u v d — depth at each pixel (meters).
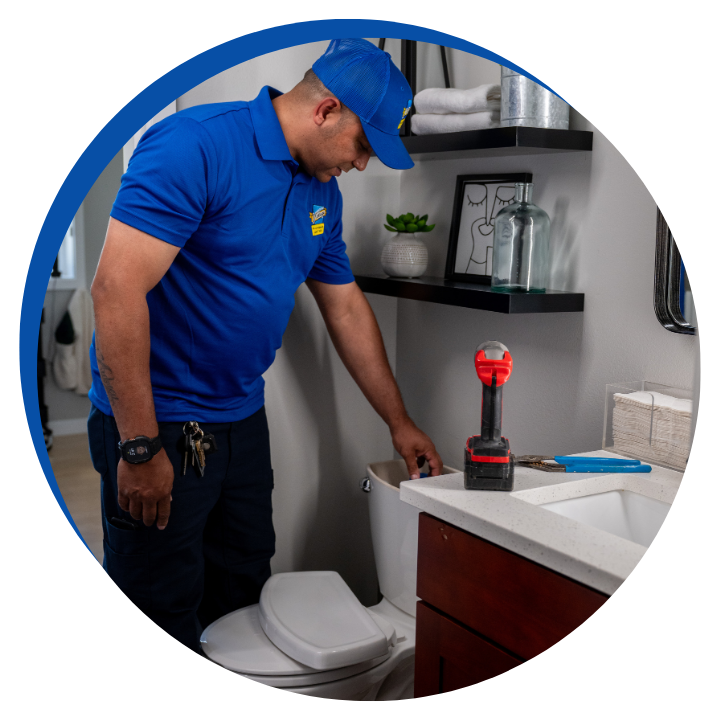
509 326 1.83
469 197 1.86
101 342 1.37
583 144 1.54
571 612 1.04
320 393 2.14
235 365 1.64
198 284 1.54
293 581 1.80
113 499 1.68
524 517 1.15
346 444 2.21
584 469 1.37
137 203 1.34
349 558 2.26
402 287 1.85
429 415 2.12
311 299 2.09
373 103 1.48
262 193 1.50
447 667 1.27
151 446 1.44
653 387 1.45
